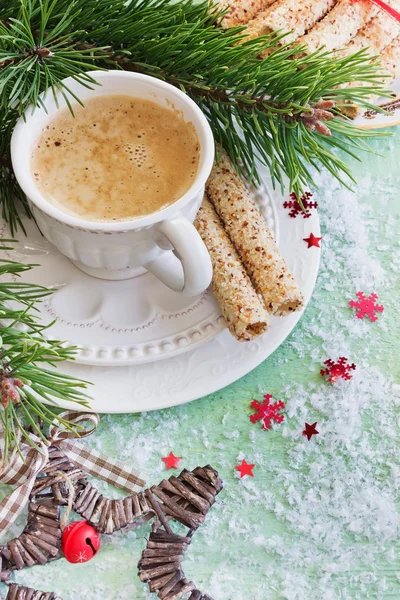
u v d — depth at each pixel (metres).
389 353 0.53
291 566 0.49
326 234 0.56
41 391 0.43
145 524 0.49
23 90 0.47
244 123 0.51
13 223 0.52
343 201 0.56
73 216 0.47
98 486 0.50
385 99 0.58
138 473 0.49
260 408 0.51
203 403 0.52
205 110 0.52
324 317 0.54
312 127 0.49
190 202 0.46
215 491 0.49
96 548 0.47
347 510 0.50
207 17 0.52
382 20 0.56
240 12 0.56
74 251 0.48
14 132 0.47
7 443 0.44
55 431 0.48
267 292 0.50
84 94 0.48
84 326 0.50
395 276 0.55
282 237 0.53
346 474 0.50
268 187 0.54
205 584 0.48
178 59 0.50
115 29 0.49
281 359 0.53
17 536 0.48
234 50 0.49
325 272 0.55
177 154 0.49
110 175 0.48
